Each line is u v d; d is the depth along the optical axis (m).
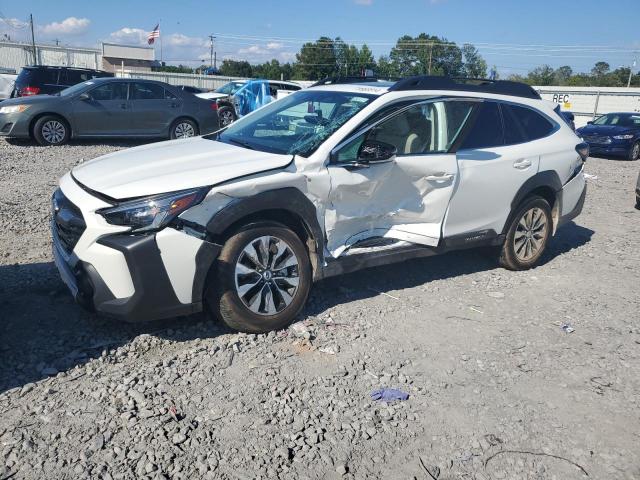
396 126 4.84
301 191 4.22
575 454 3.21
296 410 3.41
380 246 4.83
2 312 4.33
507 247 5.89
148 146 5.03
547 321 4.91
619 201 10.51
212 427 3.21
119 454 2.94
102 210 3.72
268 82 19.53
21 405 3.28
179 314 3.90
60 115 12.91
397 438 3.24
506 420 3.48
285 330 4.33
